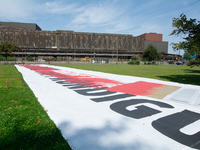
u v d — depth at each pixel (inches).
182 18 444.1
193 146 127.6
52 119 174.9
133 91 350.3
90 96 294.7
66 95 297.3
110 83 458.3
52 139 129.1
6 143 120.3
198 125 170.6
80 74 698.8
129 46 4119.1
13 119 165.0
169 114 204.5
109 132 148.8
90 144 125.8
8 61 2142.0
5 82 413.7
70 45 3725.4
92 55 3855.8
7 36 3346.5
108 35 3959.2
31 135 133.3
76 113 198.2
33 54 3452.3
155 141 134.4
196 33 438.6
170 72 877.2
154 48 3110.2
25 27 3976.4
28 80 471.5
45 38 3580.2
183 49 489.4
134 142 131.6
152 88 389.7
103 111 209.6
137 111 213.5
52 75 636.7
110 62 2984.7
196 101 273.6
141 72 849.5
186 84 453.4
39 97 274.4
